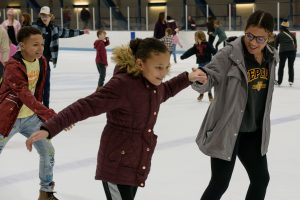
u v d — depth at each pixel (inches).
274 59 125.0
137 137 111.0
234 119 123.3
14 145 246.7
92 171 202.7
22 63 150.1
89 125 299.0
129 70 107.3
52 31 315.0
